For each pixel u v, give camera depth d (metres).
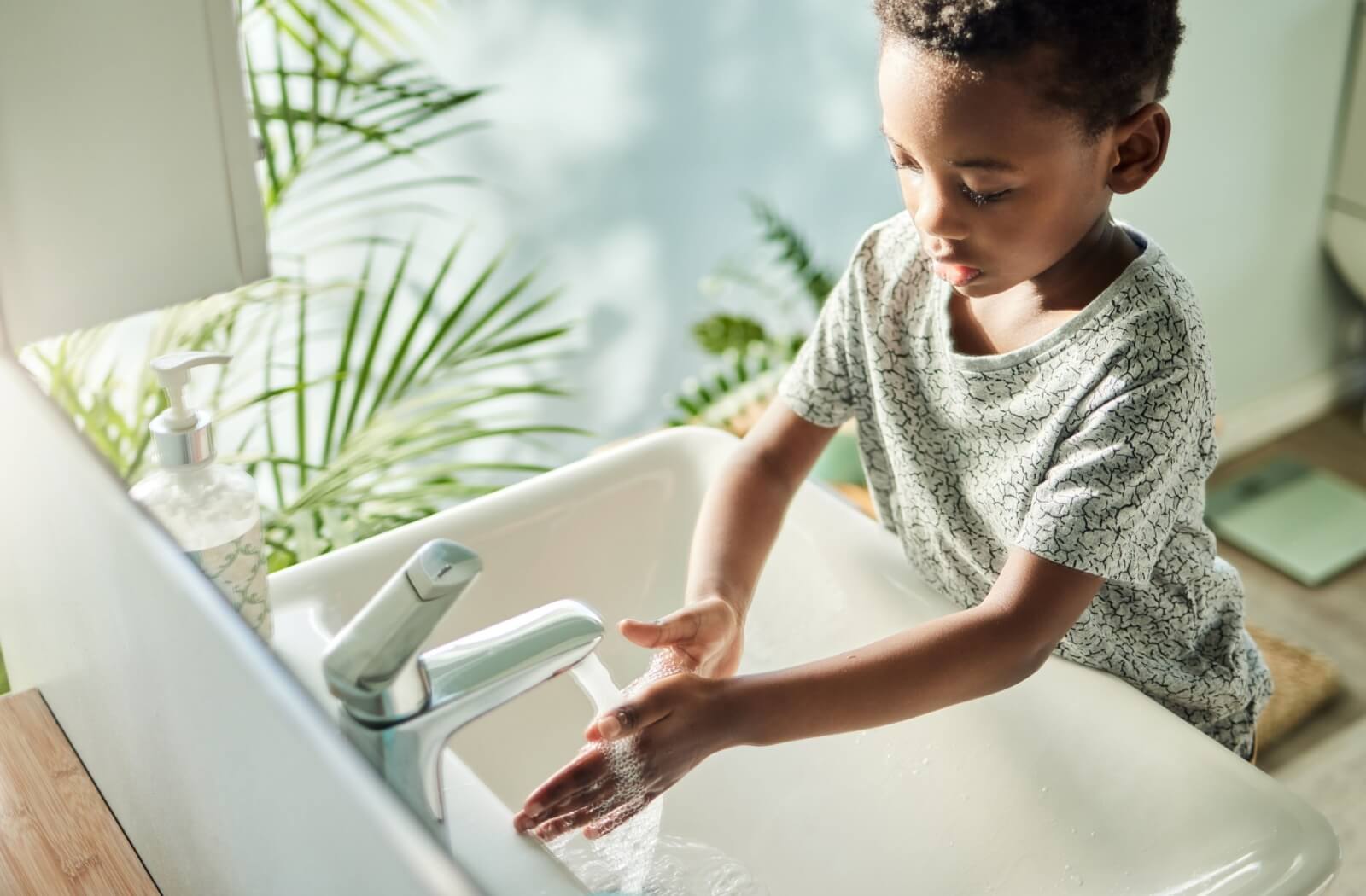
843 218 2.08
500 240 1.79
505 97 1.71
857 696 0.64
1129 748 0.68
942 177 0.61
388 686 0.48
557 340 1.88
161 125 0.83
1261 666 0.88
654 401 2.00
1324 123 2.00
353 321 1.48
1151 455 0.65
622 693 0.66
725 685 0.62
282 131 1.57
